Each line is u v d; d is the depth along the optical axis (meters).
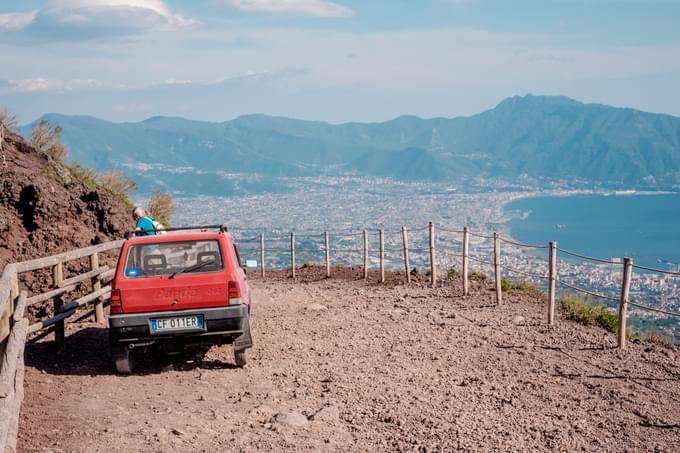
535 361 10.98
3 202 15.45
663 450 7.21
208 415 7.98
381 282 21.53
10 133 18.67
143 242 10.17
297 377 9.91
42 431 7.11
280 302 17.97
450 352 11.64
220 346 12.05
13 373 6.38
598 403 8.84
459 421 7.93
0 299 7.25
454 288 19.23
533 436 7.50
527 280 19.83
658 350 11.86
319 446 7.01
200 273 10.02
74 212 16.70
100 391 9.02
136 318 9.75
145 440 7.01
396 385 9.49
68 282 12.06
